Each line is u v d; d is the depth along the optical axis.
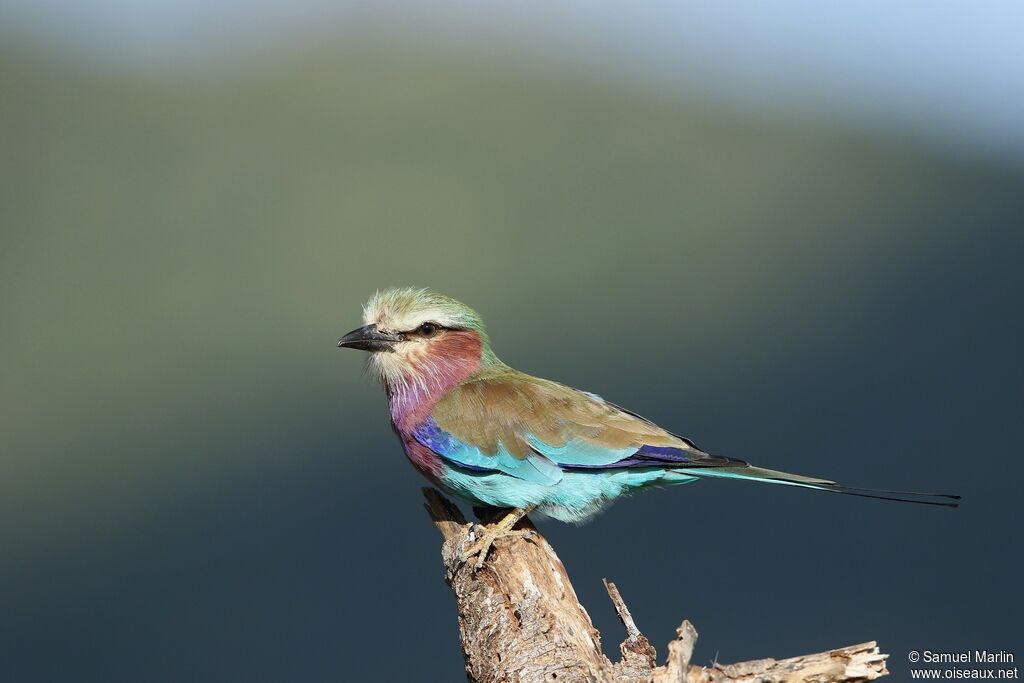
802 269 24.30
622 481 8.29
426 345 8.52
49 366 21.86
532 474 8.14
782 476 8.09
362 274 25.14
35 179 28.89
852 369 20.02
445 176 29.02
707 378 20.48
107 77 33.66
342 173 28.91
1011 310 21.17
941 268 23.52
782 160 29.48
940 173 27.78
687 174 28.64
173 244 26.12
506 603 6.66
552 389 8.54
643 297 23.84
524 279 24.86
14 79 33.19
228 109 31.95
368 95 33.59
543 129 31.88
